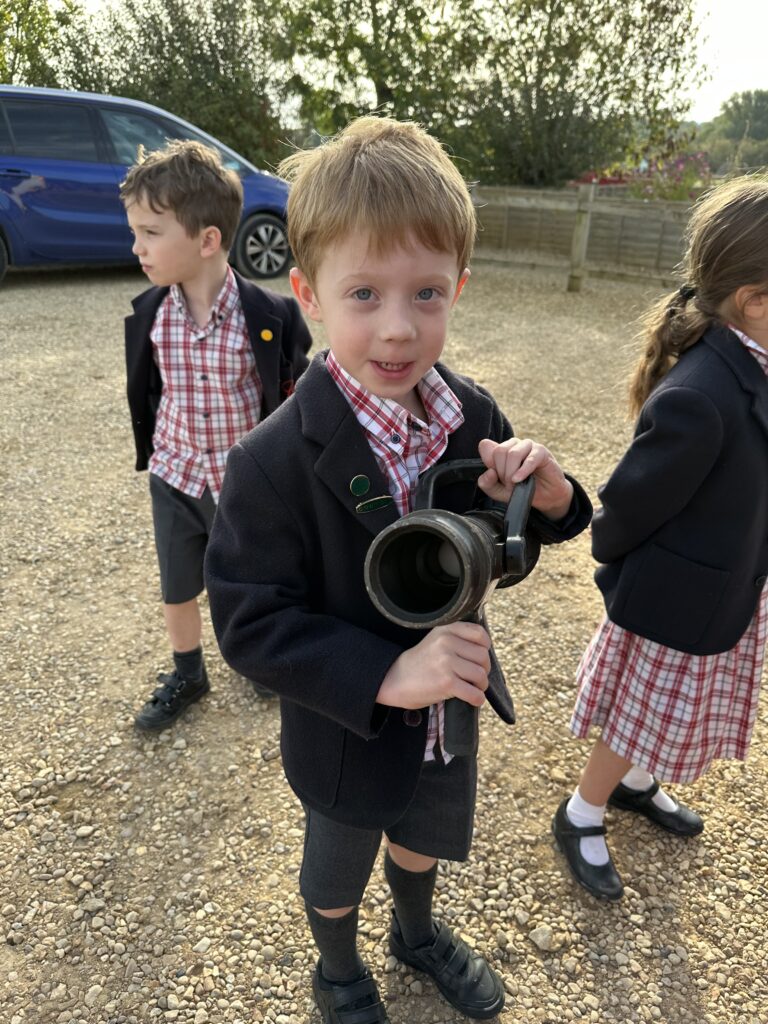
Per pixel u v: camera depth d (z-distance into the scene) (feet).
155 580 10.83
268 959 6.00
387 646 3.74
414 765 4.26
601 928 6.31
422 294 3.46
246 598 3.81
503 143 36.22
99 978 5.84
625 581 5.81
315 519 3.95
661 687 6.01
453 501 4.19
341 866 4.80
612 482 5.59
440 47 36.17
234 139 41.37
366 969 5.57
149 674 9.02
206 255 7.09
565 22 33.96
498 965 6.01
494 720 8.44
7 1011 5.60
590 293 29.91
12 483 13.34
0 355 19.62
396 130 3.64
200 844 6.93
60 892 6.48
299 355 7.91
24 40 43.68
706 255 5.50
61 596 10.39
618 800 7.34
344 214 3.29
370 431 3.87
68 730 8.16
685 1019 5.67
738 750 6.35
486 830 7.13
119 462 14.29
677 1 33.42
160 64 40.63
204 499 7.64
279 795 7.45
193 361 7.34
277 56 39.58
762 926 6.35
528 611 10.31
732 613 5.65
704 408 5.15
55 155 24.85
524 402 17.62
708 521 5.46
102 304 24.89
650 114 36.50
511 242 35.76
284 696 3.86
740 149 36.55
